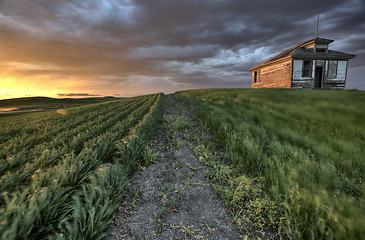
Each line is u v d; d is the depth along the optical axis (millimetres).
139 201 2840
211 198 2955
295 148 4141
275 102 9617
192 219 2525
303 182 2758
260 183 3078
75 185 2768
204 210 2697
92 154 3416
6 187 2609
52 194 2275
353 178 2926
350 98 8953
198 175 3650
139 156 4195
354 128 4898
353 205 2225
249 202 2748
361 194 2555
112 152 4168
